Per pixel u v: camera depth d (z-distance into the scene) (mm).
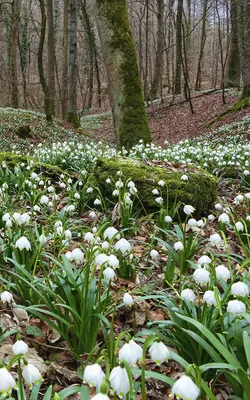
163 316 3451
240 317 2670
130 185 5062
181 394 1502
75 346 2873
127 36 11656
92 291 2863
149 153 9852
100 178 6148
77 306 2912
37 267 3934
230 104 23359
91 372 1588
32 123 19812
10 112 21625
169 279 3916
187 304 2924
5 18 32812
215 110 23453
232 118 19172
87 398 1956
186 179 5789
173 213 5328
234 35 27750
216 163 9266
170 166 6598
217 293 2408
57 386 2607
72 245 4746
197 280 2586
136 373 2066
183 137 20766
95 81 50875
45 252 3904
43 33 19141
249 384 1956
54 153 9297
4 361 2672
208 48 54719
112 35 11594
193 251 4156
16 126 18172
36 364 2723
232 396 2359
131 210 5352
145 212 5418
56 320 2916
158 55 31484
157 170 6133
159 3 30672
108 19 11594
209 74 49844
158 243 5023
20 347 1905
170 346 2953
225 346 2420
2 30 38156
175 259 4156
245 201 6094
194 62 51750
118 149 11672
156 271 4316
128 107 11594
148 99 32344
